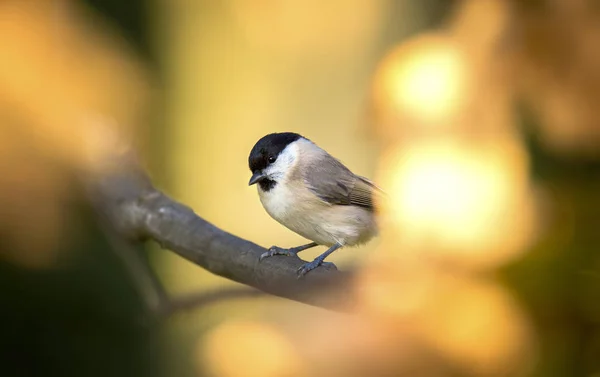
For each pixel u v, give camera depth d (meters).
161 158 3.87
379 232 3.69
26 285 3.80
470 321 3.54
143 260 3.69
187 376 3.79
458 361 3.54
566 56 3.59
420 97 3.59
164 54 3.89
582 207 3.56
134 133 3.70
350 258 3.88
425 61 3.59
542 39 3.59
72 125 3.66
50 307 3.81
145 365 3.81
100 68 3.68
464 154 3.58
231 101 3.97
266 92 3.99
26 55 3.66
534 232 3.56
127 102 3.69
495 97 3.59
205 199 3.93
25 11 3.66
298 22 3.98
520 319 3.54
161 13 3.88
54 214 3.67
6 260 3.68
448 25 3.60
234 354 3.58
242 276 3.60
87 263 3.80
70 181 3.67
